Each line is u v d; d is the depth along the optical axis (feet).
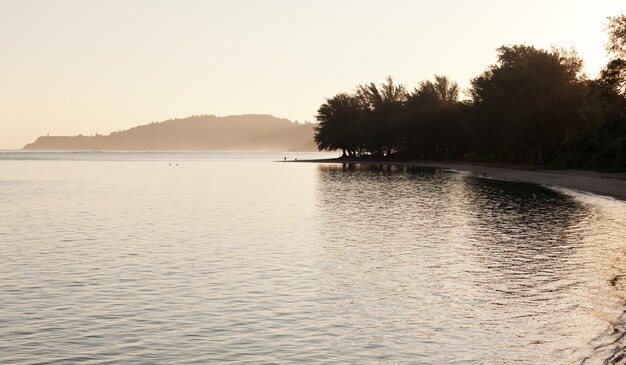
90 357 48.70
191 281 74.54
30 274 78.74
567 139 328.49
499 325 55.52
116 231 120.47
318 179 322.55
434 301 64.28
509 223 125.90
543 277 74.54
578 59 359.66
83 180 323.98
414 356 48.11
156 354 49.29
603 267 80.12
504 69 378.73
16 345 51.42
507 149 391.86
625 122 291.17
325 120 654.12
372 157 632.79
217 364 47.16
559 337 51.72
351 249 97.09
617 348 48.60
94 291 69.62
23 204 180.96
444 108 530.27
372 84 623.36
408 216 142.61
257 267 82.99
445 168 440.86
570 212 143.64
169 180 325.62
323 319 58.34
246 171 450.30
